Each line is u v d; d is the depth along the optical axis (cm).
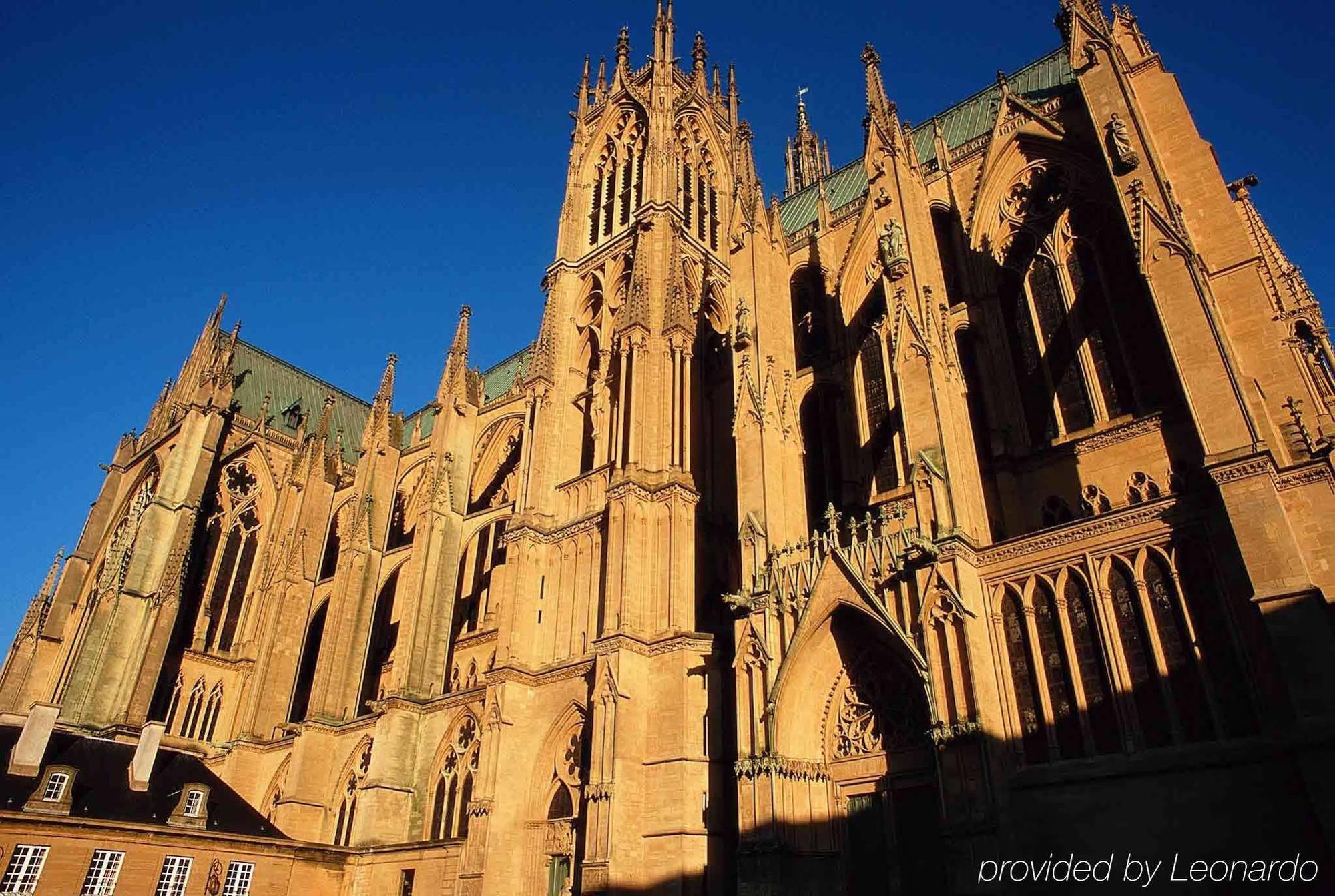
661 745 5072
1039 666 3744
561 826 5544
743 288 5625
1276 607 3069
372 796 6731
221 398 10375
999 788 3450
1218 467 3347
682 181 8225
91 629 8925
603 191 8344
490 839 5506
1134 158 4100
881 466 5394
